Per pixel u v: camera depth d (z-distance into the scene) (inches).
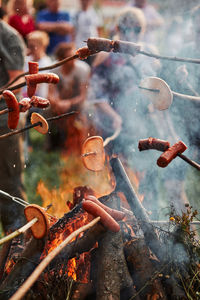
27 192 191.5
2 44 151.2
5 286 108.9
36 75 113.0
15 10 229.5
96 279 110.1
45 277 108.4
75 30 276.8
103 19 289.1
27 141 233.8
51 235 115.5
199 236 138.6
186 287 107.0
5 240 91.7
